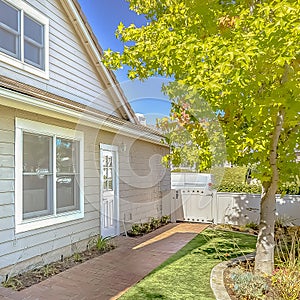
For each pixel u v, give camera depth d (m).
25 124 6.09
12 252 5.66
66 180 7.32
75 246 7.39
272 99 4.48
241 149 5.28
